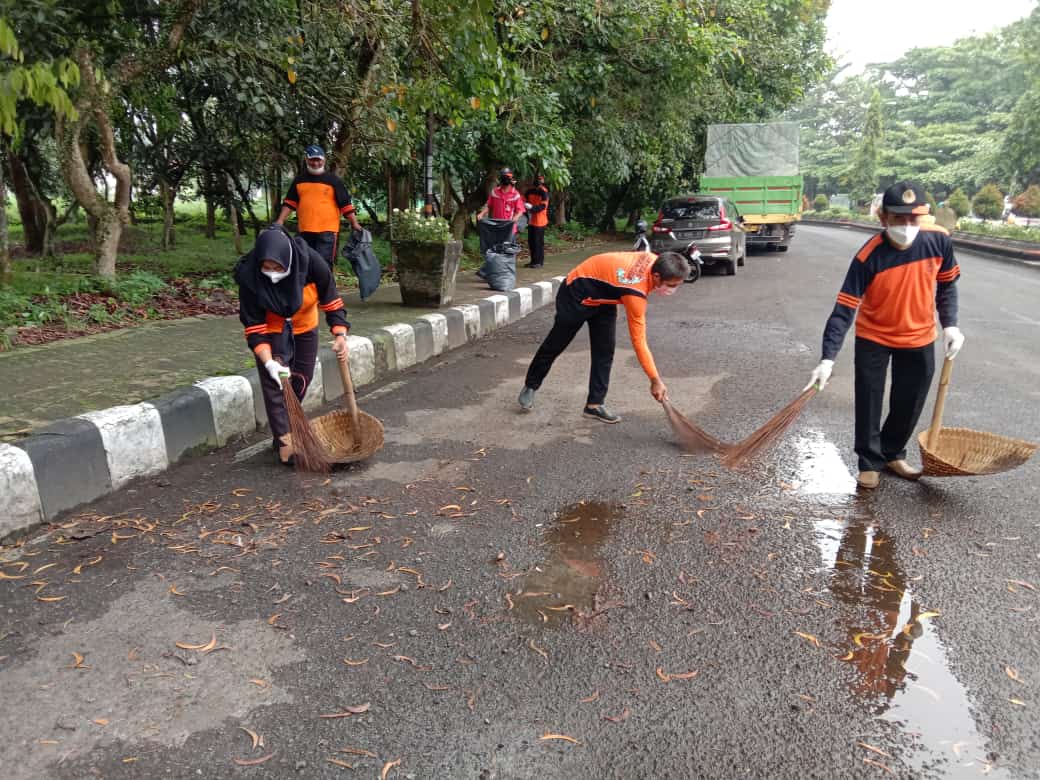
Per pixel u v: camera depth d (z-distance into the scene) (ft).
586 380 21.61
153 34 30.30
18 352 19.92
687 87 48.93
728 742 7.44
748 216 66.80
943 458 13.94
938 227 12.78
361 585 10.40
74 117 12.32
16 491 11.57
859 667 8.58
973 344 25.90
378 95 31.01
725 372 22.45
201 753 7.32
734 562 11.00
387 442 16.31
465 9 19.85
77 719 7.77
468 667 8.60
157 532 11.91
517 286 36.27
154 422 14.15
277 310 13.52
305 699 8.07
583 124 49.57
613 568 10.86
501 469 14.71
